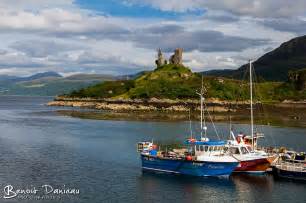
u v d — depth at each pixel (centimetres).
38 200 4772
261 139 9662
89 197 4912
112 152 7906
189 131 11544
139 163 6844
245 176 5909
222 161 5738
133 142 9294
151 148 6619
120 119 15488
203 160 5766
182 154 6184
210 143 5984
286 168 5741
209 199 4906
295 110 18812
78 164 6719
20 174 5956
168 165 6038
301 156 6241
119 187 5350
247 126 12762
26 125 13138
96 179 5738
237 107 19625
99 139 9788
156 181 5641
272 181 5666
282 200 4894
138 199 4869
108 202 4744
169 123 13900
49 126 12862
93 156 7462
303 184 5528
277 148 7369
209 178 5781
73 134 10769
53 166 6531
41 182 5534
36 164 6669
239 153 6081
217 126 12769
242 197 4994
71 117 16500
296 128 12181
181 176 5909
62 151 7975
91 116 16950
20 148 8275
